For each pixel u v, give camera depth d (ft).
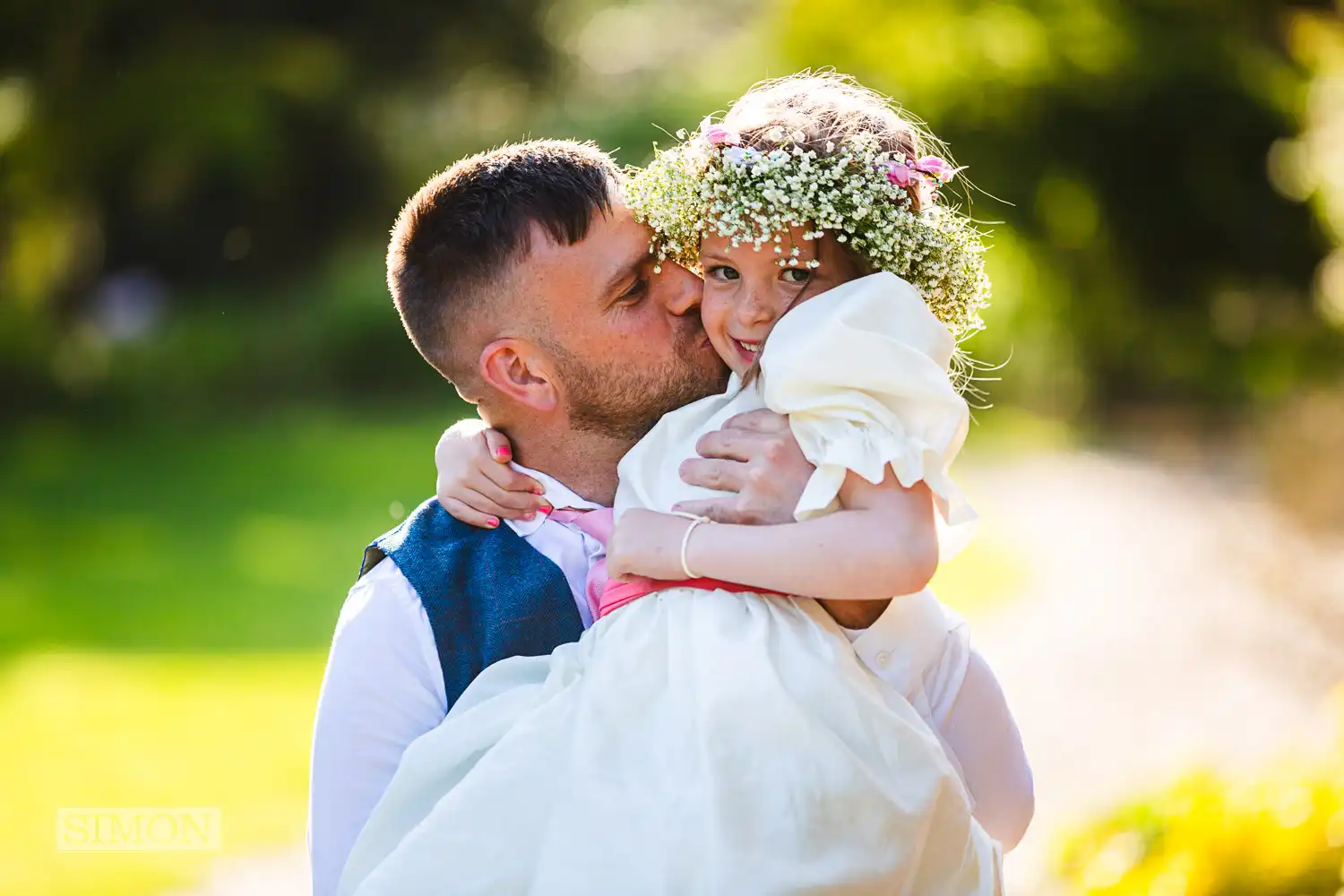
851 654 6.77
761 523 6.81
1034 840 17.72
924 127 8.00
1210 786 13.43
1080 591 32.83
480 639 7.49
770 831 6.25
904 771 6.52
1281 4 60.80
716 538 6.67
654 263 7.85
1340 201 61.77
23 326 68.39
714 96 74.49
